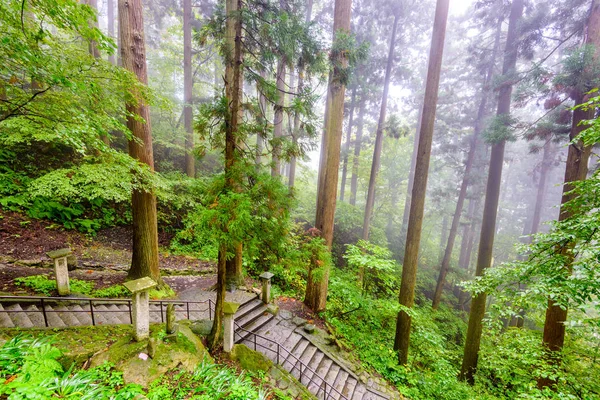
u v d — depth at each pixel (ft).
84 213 32.68
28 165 30.37
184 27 41.96
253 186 13.50
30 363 9.36
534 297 14.32
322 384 19.80
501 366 22.77
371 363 24.94
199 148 14.66
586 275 11.27
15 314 16.20
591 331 17.63
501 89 28.07
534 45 26.89
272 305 26.99
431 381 24.07
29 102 12.48
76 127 12.78
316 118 15.16
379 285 39.45
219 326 16.84
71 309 18.70
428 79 23.00
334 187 26.32
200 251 37.35
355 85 39.93
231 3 18.07
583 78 19.31
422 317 33.12
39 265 23.11
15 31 10.63
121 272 26.30
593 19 20.70
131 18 19.97
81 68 13.65
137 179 20.34
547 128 24.57
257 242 13.11
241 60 15.01
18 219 26.84
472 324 27.84
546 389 15.14
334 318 29.50
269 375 16.74
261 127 14.85
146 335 13.91
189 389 12.01
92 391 9.52
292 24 13.82
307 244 17.56
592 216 12.34
